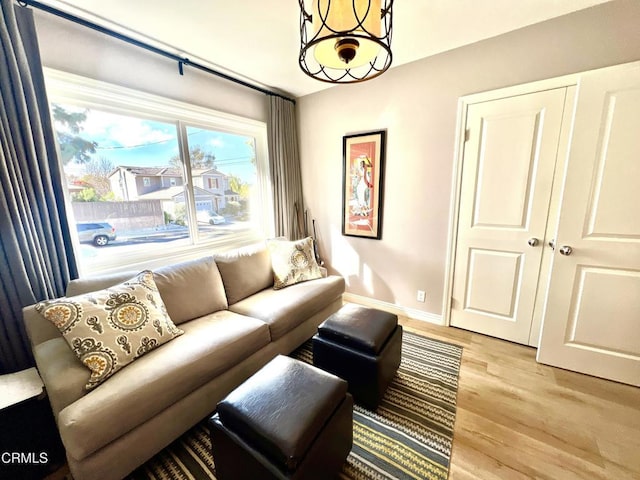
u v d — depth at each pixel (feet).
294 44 6.50
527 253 6.82
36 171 4.91
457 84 7.06
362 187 9.19
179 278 6.16
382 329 5.45
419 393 5.57
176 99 7.15
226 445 3.39
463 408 5.17
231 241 9.28
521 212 6.73
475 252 7.52
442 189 7.75
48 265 5.16
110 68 5.95
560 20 5.72
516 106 6.41
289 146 10.11
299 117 10.37
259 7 5.16
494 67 6.54
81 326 4.11
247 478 3.26
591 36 5.51
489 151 6.88
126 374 4.08
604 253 5.56
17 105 4.66
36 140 4.91
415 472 4.00
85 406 3.48
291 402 3.45
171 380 4.16
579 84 5.34
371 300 9.84
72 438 3.26
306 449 3.02
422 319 8.78
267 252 8.32
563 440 4.46
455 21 5.80
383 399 5.41
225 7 5.14
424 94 7.58
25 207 4.81
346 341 5.30
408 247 8.67
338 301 8.52
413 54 7.23
